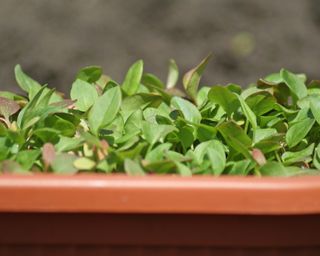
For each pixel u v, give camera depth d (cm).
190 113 89
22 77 96
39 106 86
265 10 313
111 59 295
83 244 75
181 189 73
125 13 311
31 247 75
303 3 315
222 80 292
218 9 314
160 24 309
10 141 83
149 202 73
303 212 74
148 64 296
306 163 86
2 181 73
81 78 98
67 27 304
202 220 74
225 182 73
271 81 99
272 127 90
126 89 97
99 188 73
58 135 83
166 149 81
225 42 303
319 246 76
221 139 87
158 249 75
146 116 89
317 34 305
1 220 74
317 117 87
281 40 303
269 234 75
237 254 75
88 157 80
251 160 81
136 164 77
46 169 79
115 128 86
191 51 300
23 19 304
